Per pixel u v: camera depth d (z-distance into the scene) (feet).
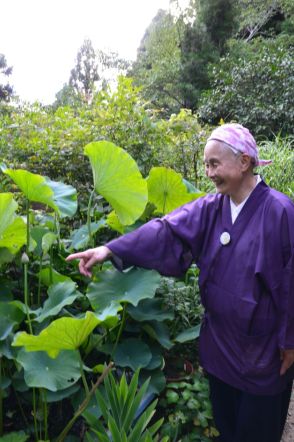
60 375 4.76
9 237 5.85
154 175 6.96
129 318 6.15
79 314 6.15
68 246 7.27
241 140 4.72
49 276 6.21
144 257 5.39
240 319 4.82
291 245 4.58
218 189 4.94
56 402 5.84
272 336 4.82
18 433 5.11
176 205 7.27
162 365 5.89
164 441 4.52
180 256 5.41
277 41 34.83
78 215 9.04
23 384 5.24
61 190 6.79
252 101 22.43
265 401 5.00
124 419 4.53
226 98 23.38
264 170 14.64
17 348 5.02
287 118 21.20
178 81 37.09
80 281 6.94
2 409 5.62
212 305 5.09
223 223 5.02
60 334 4.29
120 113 9.64
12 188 9.13
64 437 5.00
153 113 11.49
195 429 5.80
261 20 43.04
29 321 5.17
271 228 4.67
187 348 6.81
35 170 9.50
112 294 5.58
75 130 9.47
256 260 4.71
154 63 42.32
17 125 10.21
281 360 4.91
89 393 4.67
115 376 5.76
